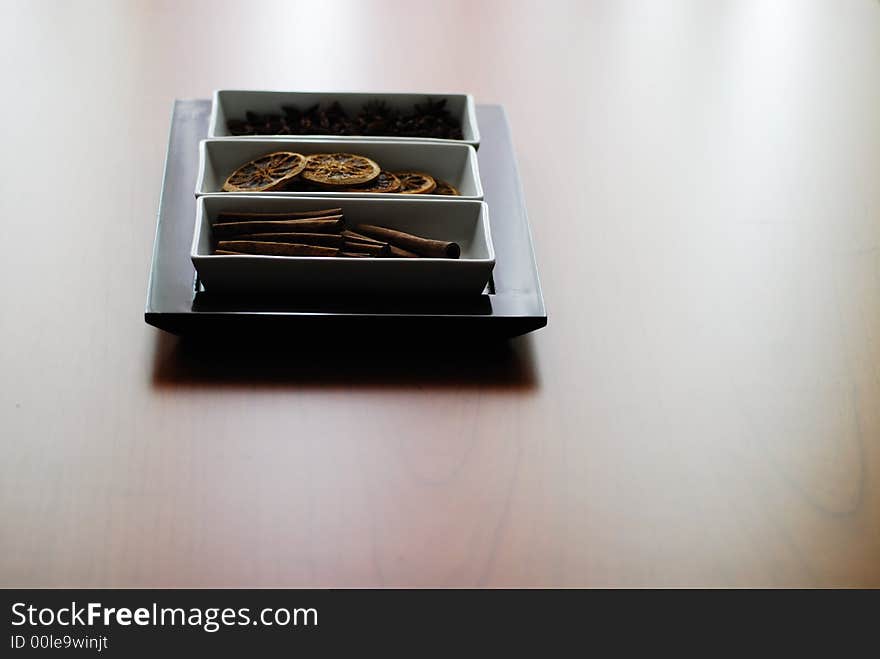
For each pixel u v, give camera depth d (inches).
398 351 31.0
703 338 32.4
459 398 29.9
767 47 47.0
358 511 27.0
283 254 31.4
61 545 25.8
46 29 43.4
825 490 28.6
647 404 30.3
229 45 44.1
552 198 37.3
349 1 47.9
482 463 28.3
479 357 31.1
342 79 42.8
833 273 35.3
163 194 34.3
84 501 26.6
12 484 26.8
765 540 27.3
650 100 43.1
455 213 33.1
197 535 26.2
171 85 41.3
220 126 37.4
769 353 32.2
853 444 29.8
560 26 47.5
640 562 26.6
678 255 35.4
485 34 46.5
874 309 34.0
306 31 45.5
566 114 41.9
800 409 30.6
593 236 35.8
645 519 27.5
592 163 39.3
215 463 27.7
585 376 30.9
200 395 29.2
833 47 47.3
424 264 30.4
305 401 29.4
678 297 33.8
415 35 46.0
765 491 28.4
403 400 29.7
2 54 41.6
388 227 33.1
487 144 38.7
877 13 49.9
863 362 32.2
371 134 37.6
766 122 42.4
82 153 37.1
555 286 33.6
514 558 26.4
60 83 40.4
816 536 27.5
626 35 47.3
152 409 28.8
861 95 44.4
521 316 30.9
